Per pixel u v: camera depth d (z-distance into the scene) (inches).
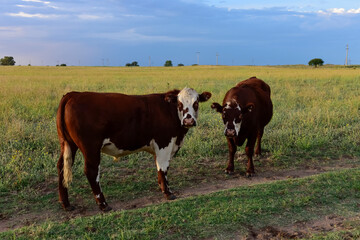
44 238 144.2
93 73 1620.3
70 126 173.2
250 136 246.8
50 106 461.4
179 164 262.2
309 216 164.9
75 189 212.2
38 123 359.6
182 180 231.9
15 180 220.1
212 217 160.2
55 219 173.8
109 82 878.4
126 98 185.0
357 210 170.7
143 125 187.0
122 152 189.8
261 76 1082.7
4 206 188.2
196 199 183.0
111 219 160.7
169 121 193.5
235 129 223.9
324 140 308.5
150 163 264.5
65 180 179.2
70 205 186.4
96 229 152.2
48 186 217.9
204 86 741.3
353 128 351.6
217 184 226.4
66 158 179.8
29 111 424.5
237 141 246.4
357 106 455.2
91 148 175.5
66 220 171.9
